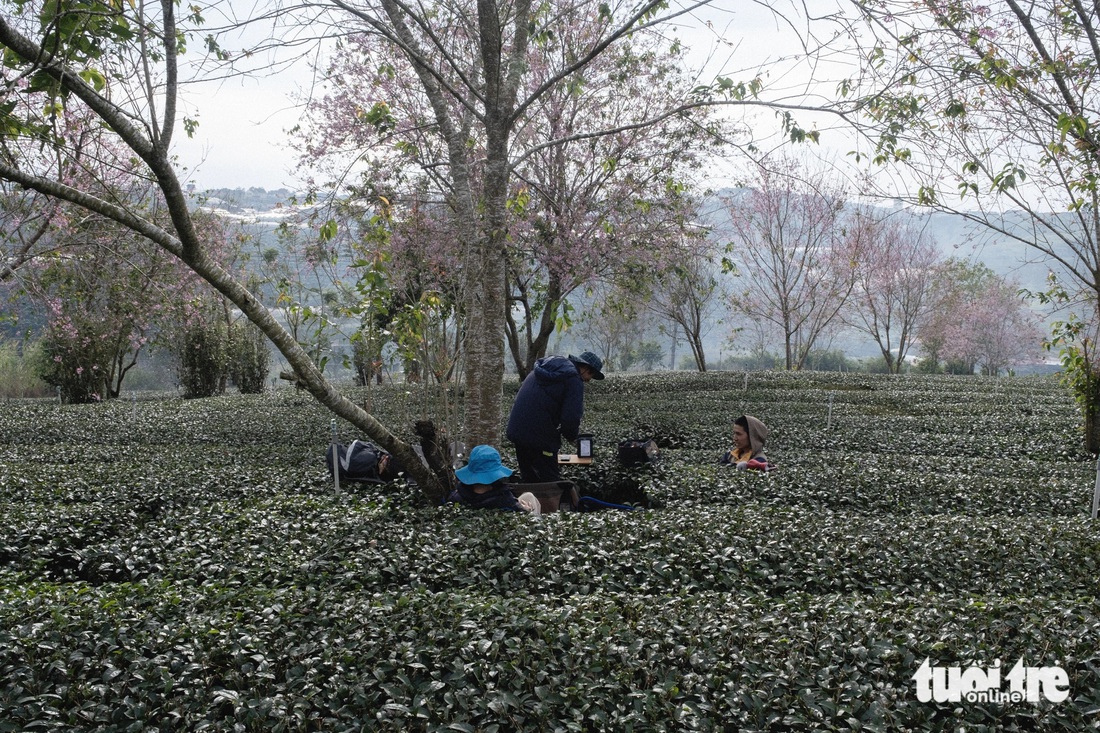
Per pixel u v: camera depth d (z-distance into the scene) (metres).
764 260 30.81
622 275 17.66
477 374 8.77
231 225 21.25
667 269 18.33
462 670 3.51
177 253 5.34
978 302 39.84
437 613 4.09
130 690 3.41
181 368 24.81
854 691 3.38
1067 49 8.70
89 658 3.64
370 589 4.94
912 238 34.06
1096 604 4.44
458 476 6.53
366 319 7.72
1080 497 7.77
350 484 7.84
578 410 7.46
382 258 6.76
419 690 3.41
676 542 5.54
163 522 6.30
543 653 3.66
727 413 14.57
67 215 11.97
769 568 5.24
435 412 12.42
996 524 6.22
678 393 20.41
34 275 13.46
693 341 31.44
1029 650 3.69
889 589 4.97
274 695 3.43
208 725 3.20
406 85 12.77
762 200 28.73
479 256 8.67
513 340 19.41
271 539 5.75
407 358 8.07
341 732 3.19
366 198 11.41
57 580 5.25
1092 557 5.52
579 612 4.20
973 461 9.67
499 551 5.45
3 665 3.55
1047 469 9.29
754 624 4.00
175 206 5.12
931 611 4.22
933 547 5.55
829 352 55.59
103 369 21.16
